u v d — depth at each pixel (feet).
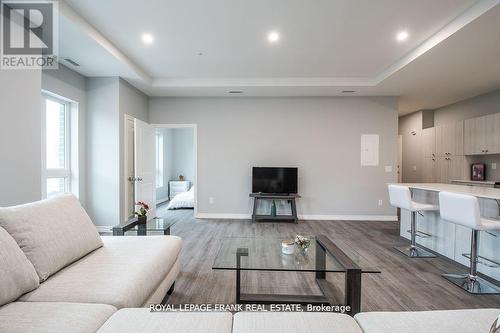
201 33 10.33
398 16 9.04
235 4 8.42
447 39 9.72
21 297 4.36
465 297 7.47
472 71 13.11
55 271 5.08
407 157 24.47
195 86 15.83
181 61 13.20
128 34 10.43
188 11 8.82
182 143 29.07
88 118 14.24
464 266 9.65
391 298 7.40
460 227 9.81
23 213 5.03
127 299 4.47
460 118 19.27
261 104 18.07
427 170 21.61
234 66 13.84
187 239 13.11
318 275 8.45
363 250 11.53
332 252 6.70
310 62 13.23
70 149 13.52
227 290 7.78
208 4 8.43
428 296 7.52
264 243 8.38
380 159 17.78
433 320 3.74
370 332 3.53
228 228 15.34
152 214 17.74
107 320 3.76
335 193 17.90
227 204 18.22
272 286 8.09
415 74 13.57
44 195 11.94
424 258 10.55
